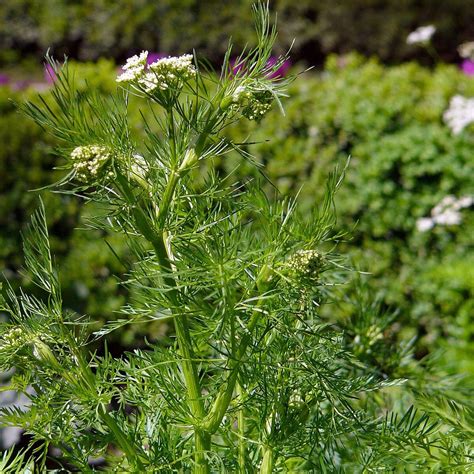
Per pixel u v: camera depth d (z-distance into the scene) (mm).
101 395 618
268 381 654
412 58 5141
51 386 616
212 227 625
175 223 609
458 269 2189
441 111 2533
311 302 651
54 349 632
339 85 2605
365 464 682
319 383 649
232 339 601
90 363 646
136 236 625
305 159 2439
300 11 5164
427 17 5062
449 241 2377
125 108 608
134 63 579
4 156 2307
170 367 666
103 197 594
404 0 5070
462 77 2660
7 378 1293
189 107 589
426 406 701
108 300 2055
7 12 5488
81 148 574
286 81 589
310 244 629
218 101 593
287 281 607
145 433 670
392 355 904
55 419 623
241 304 606
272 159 2441
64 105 592
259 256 628
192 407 632
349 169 2439
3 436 1296
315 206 636
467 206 2393
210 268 589
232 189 673
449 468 652
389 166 2416
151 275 599
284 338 665
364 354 894
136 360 691
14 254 2262
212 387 662
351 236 669
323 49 5223
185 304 614
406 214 2393
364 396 882
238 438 702
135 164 606
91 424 640
